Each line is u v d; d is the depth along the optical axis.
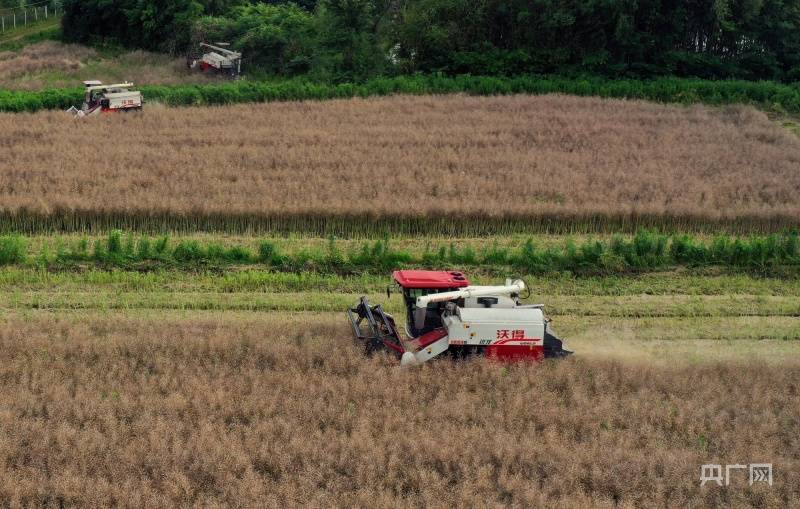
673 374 76.75
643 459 63.12
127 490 58.34
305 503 57.56
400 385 72.44
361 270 103.56
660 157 150.62
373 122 169.75
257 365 76.75
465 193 128.75
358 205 116.31
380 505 57.38
